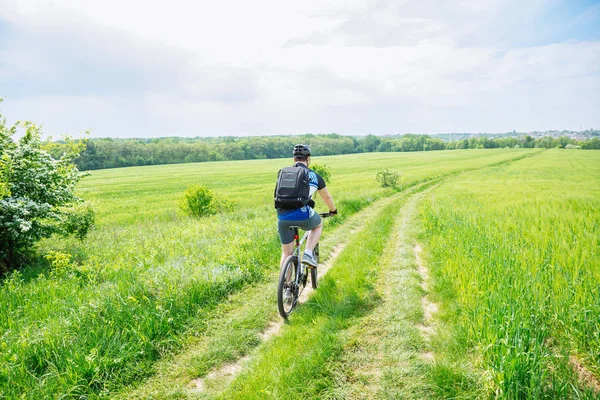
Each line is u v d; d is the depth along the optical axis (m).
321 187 4.73
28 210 7.09
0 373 3.20
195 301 4.88
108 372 3.37
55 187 8.10
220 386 3.28
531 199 15.70
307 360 3.40
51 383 3.15
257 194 25.88
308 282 5.80
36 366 3.41
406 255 7.09
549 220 9.77
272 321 4.52
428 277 5.94
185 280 5.23
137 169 80.38
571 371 3.03
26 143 7.79
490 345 3.07
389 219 11.79
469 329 3.68
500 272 4.96
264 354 3.68
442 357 3.42
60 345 3.61
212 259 6.50
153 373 3.49
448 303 4.62
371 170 52.53
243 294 5.39
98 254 7.98
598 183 27.48
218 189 31.86
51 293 5.29
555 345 3.57
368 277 5.80
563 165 55.75
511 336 3.19
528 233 7.85
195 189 15.20
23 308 4.75
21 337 3.63
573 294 4.19
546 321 3.76
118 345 3.66
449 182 30.58
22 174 7.38
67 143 8.62
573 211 11.58
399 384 3.10
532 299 4.01
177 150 112.75
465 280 5.00
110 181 46.78
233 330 4.23
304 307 4.70
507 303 3.79
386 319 4.26
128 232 11.30
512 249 6.41
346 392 3.04
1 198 6.90
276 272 6.38
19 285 5.83
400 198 19.23
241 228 9.41
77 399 3.10
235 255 6.51
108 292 4.80
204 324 4.43
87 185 40.53
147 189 34.81
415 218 12.12
